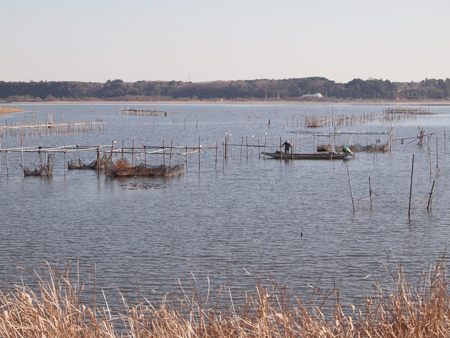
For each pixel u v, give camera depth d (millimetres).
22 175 53594
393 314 11344
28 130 113062
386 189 44812
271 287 21062
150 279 22234
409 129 121875
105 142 90500
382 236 29016
